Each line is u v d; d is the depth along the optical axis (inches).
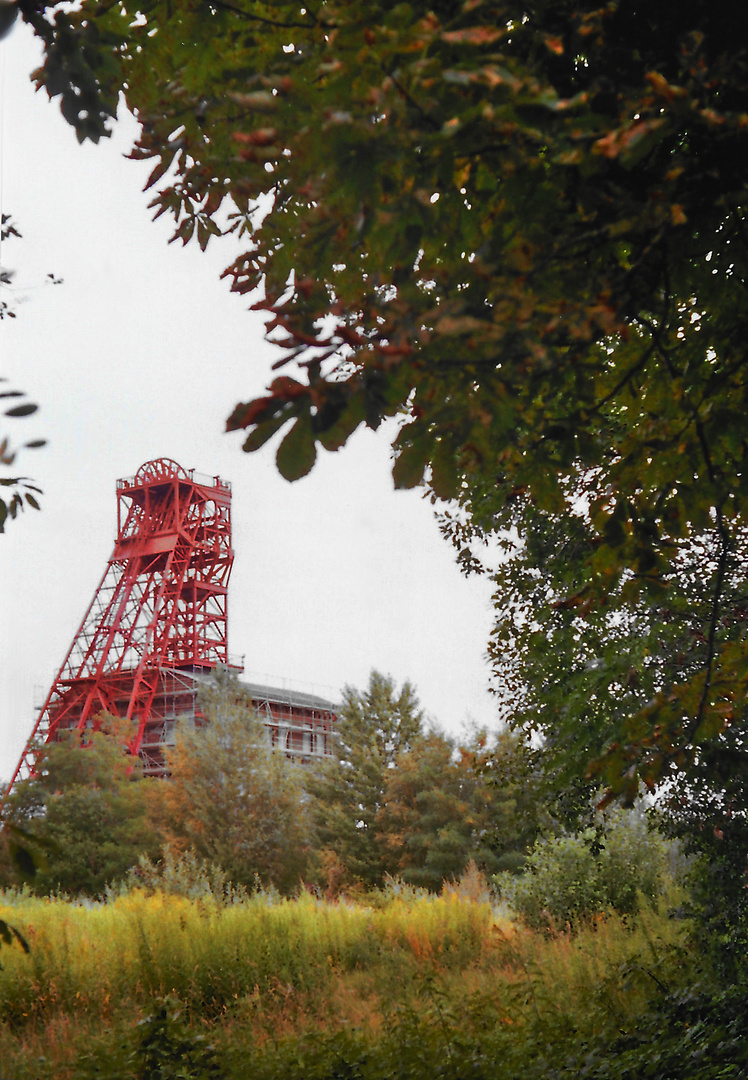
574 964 410.3
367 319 87.6
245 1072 237.3
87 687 2763.3
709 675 125.5
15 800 1439.5
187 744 1330.0
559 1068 229.3
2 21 74.9
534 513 245.8
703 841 291.3
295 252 107.5
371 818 1533.0
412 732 1701.5
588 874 577.6
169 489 3137.3
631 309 85.9
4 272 138.1
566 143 73.7
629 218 79.2
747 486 115.0
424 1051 242.4
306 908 569.9
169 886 737.0
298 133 70.5
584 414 108.6
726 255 105.7
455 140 73.7
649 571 121.4
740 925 296.7
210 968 431.5
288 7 94.3
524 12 89.9
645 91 82.5
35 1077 252.8
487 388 79.9
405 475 83.6
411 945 530.3
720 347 113.0
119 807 1581.0
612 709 200.5
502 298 74.3
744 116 74.9
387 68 71.4
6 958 408.2
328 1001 415.8
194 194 129.2
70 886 1393.9
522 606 282.8
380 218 70.7
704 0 87.6
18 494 109.8
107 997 395.2
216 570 3134.8
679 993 277.9
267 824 1255.5
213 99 98.4
